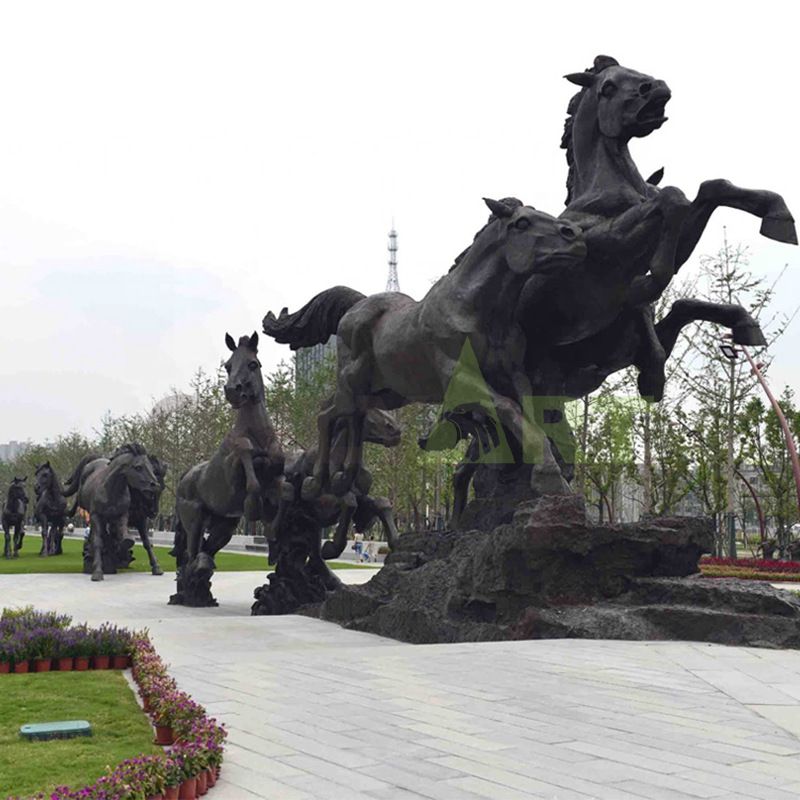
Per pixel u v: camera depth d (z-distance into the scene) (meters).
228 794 3.68
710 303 10.91
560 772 3.95
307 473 13.68
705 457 33.12
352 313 11.86
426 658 7.24
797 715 5.08
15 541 31.56
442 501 39.25
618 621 8.43
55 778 3.82
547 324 10.50
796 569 24.20
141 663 6.34
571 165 11.39
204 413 46.66
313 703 5.48
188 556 15.07
